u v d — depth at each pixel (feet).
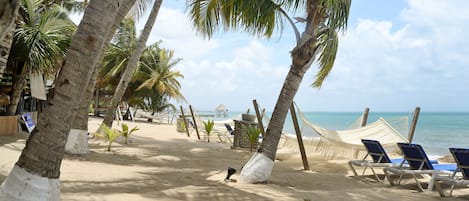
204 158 28.66
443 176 21.25
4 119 29.32
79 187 14.23
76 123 23.77
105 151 27.48
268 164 19.47
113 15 9.62
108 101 102.47
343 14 19.26
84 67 9.26
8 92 31.48
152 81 95.25
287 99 19.99
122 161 23.63
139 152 28.71
